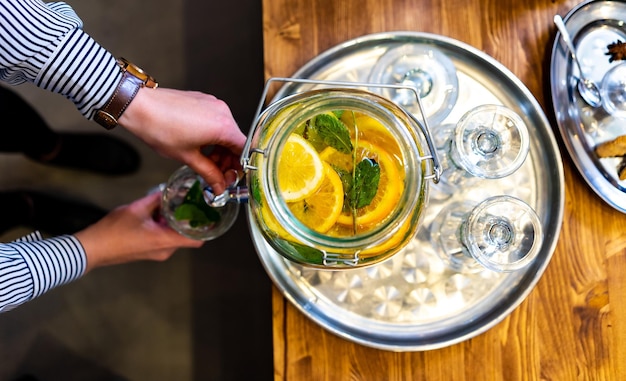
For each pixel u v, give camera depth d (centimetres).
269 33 78
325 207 60
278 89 79
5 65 71
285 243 63
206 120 75
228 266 117
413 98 76
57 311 119
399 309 76
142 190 119
